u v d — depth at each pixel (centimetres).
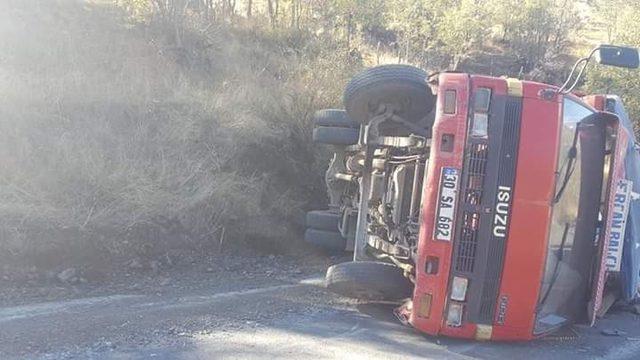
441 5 3053
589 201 621
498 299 558
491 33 3572
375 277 619
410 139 653
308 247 944
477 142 556
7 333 529
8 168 771
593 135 627
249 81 1273
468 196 555
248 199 934
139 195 798
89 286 687
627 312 777
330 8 2189
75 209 746
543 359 561
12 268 670
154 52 1282
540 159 559
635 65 566
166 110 1000
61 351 501
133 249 765
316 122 895
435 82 608
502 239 554
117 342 529
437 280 555
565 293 611
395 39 2841
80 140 847
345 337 580
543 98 570
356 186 846
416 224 627
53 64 1036
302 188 1065
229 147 1008
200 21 1536
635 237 746
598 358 581
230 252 868
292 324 608
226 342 547
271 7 1998
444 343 579
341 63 1498
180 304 646
